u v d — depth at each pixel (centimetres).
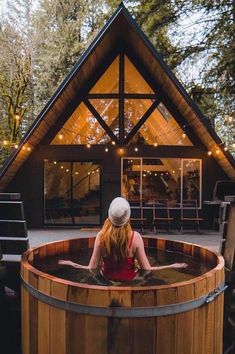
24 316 271
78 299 219
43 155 866
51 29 1584
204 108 1174
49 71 1534
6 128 1473
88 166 888
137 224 841
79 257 371
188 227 866
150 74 858
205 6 1104
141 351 216
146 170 873
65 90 748
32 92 1559
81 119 870
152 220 841
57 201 893
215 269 257
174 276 302
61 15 1591
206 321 240
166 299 217
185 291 222
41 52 1552
